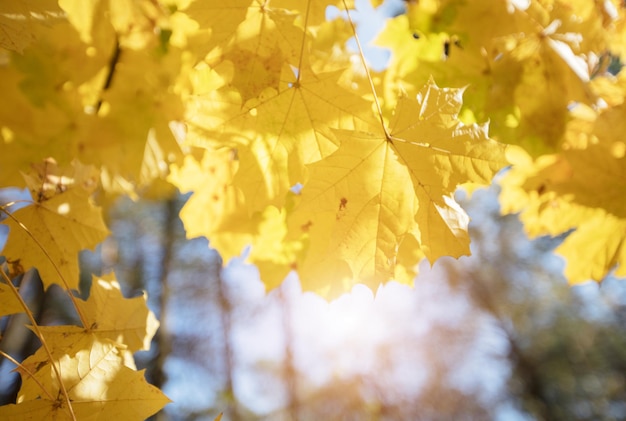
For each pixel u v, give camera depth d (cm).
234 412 307
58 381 44
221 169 61
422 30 54
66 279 56
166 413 217
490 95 54
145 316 53
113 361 47
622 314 321
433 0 53
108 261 263
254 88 49
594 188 57
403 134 49
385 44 55
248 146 55
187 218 62
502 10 53
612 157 54
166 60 55
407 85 55
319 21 51
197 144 55
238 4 48
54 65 53
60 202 57
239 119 54
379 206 50
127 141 57
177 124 57
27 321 141
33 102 54
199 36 54
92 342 47
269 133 54
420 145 49
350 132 49
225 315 343
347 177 49
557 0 53
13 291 47
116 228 302
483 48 54
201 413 298
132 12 53
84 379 45
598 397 302
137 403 46
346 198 50
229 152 61
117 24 53
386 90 54
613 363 310
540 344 341
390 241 50
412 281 53
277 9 49
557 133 54
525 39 53
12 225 54
